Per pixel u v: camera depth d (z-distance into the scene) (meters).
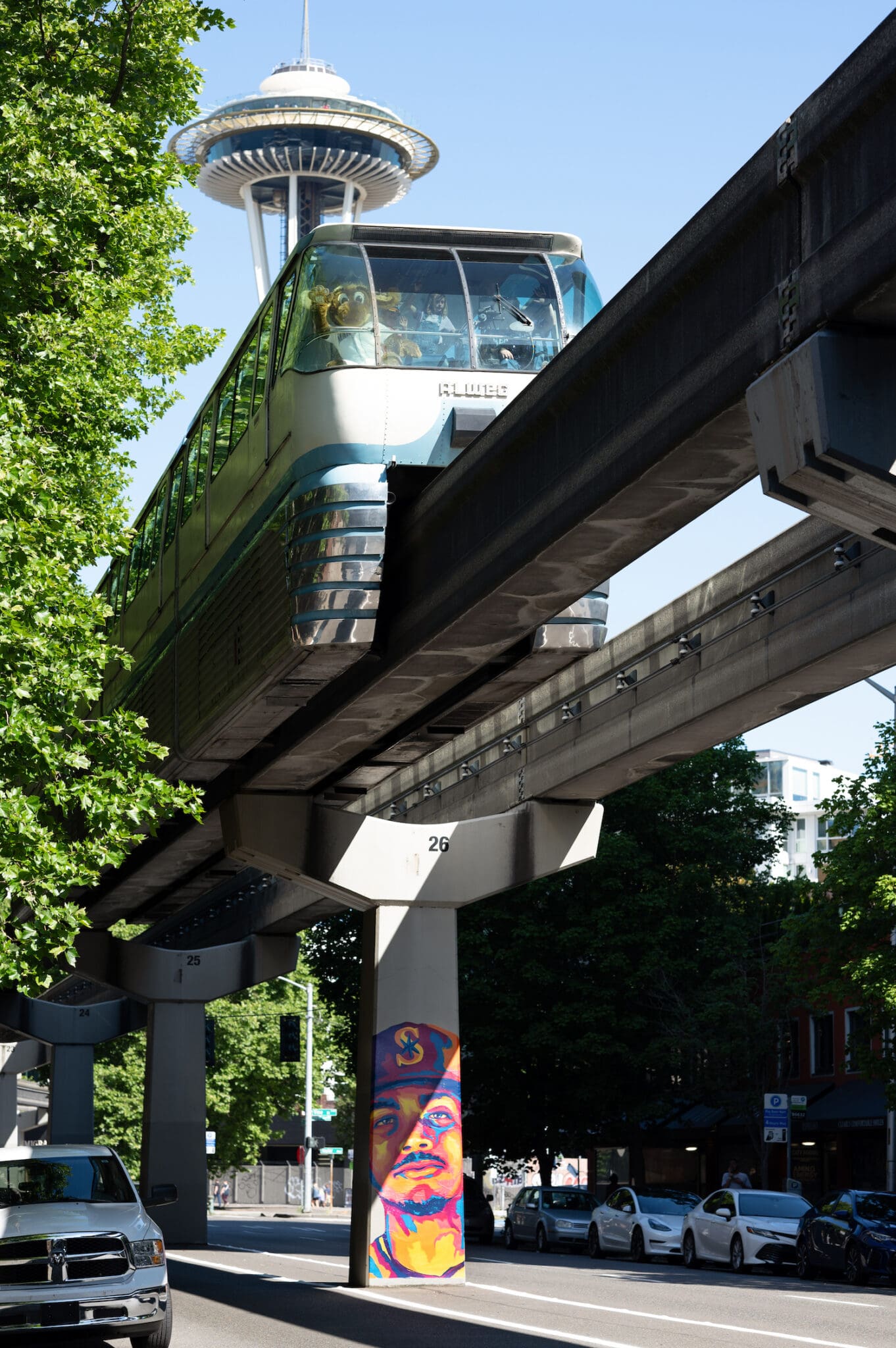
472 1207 53.00
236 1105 89.19
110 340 21.91
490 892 32.47
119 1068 89.12
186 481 30.67
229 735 27.94
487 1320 22.02
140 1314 16.52
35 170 20.56
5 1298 15.96
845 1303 25.84
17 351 21.12
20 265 20.81
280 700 25.58
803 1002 50.47
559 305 24.30
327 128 132.25
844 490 13.09
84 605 18.12
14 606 17.30
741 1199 35.12
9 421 19.06
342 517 22.64
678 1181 64.94
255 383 25.94
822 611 25.03
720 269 14.73
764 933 52.41
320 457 23.03
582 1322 21.81
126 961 52.22
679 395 15.38
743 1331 20.72
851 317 12.77
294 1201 114.88
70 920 18.09
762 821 53.00
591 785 33.41
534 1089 51.66
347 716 26.44
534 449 18.97
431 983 31.52
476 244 24.53
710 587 28.47
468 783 39.31
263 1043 88.62
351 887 31.50
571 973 50.53
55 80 23.64
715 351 14.70
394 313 23.56
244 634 25.45
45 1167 17.95
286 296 24.80
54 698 18.14
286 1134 128.62
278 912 50.16
